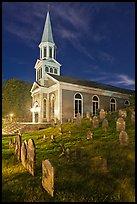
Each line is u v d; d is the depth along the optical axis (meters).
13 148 11.74
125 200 4.93
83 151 8.54
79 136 12.07
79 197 5.24
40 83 30.98
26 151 8.10
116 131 11.27
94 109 29.80
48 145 11.02
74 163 7.38
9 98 55.12
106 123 12.47
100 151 8.25
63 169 6.94
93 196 5.24
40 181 6.35
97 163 6.98
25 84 58.41
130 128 10.96
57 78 28.22
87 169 6.73
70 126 16.56
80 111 27.94
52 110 27.72
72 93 27.34
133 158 6.88
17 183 6.37
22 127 22.09
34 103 31.14
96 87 30.45
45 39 34.06
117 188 5.45
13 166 8.26
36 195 5.52
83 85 28.34
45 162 5.95
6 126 26.61
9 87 56.19
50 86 28.44
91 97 29.53
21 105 55.19
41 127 23.19
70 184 5.90
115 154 7.60
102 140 9.93
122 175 6.02
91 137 10.63
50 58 33.69
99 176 6.18
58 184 5.92
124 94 34.06
